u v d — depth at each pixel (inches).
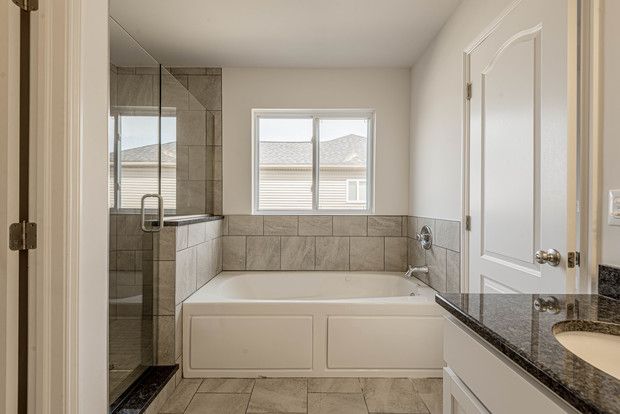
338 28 100.8
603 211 45.8
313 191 135.3
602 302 40.6
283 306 92.0
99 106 53.6
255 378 91.3
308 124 135.3
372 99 130.8
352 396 82.7
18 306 45.8
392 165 131.3
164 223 87.1
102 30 54.2
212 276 117.9
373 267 132.0
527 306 38.6
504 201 67.5
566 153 49.6
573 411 22.0
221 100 130.6
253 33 104.0
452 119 92.0
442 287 98.7
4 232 44.0
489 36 73.2
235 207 131.3
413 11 91.8
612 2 44.2
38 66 45.5
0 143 43.7
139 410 68.2
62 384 46.7
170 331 87.4
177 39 107.6
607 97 45.1
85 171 50.6
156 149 90.9
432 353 92.0
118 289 74.4
